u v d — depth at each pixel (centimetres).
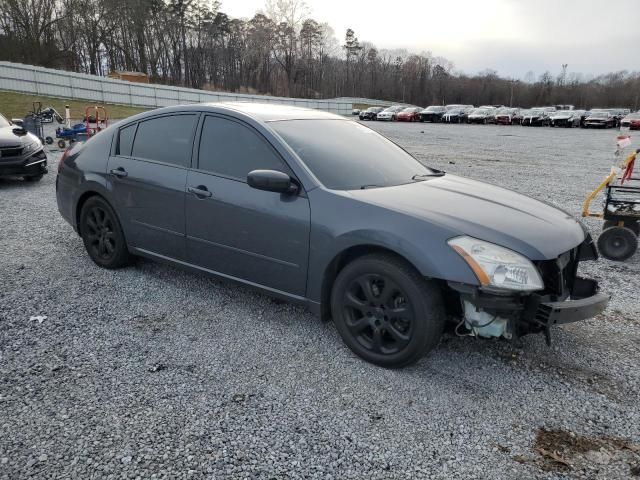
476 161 1520
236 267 365
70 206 480
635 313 405
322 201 316
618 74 10438
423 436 248
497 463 231
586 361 325
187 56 7656
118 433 242
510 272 268
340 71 9569
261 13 8056
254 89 8250
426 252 275
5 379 285
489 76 11269
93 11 6162
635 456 238
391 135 2645
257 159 351
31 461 221
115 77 4806
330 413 263
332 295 323
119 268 464
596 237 651
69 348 322
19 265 470
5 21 5153
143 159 418
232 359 315
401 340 295
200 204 372
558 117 4131
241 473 219
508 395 284
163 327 356
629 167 660
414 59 10888
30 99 3027
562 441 248
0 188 851
